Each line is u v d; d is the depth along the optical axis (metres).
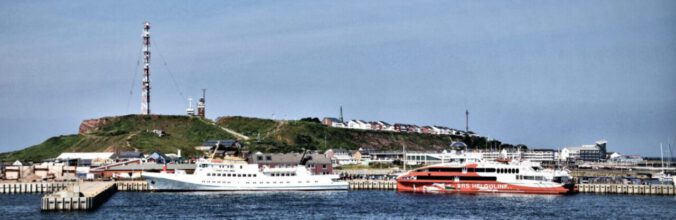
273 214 144.25
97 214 141.62
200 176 193.88
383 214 145.62
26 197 181.00
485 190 193.62
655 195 192.12
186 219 136.38
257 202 166.38
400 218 140.25
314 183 199.00
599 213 149.12
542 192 191.00
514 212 150.25
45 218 135.38
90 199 148.38
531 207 159.50
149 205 158.75
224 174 194.62
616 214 147.75
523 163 195.62
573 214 147.38
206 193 189.50
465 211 151.38
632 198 182.62
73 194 149.00
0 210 148.25
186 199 173.50
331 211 149.75
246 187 194.75
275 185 196.88
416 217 141.75
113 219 134.75
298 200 172.00
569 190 191.25
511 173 192.88
